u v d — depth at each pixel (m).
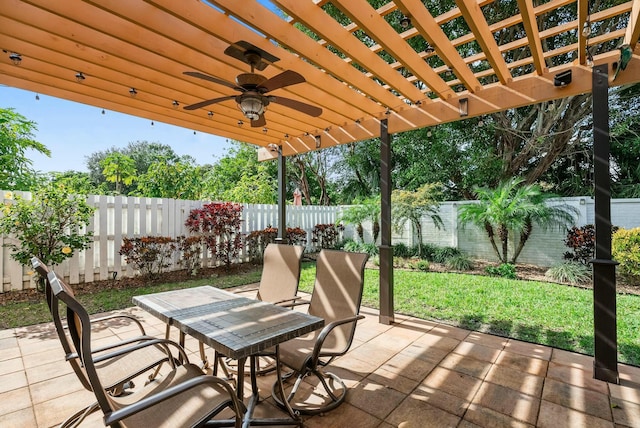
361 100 3.90
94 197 5.71
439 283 6.25
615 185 9.22
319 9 2.38
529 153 9.02
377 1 6.10
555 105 7.72
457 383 2.61
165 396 1.32
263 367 2.95
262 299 3.33
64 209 5.04
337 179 13.73
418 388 2.54
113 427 1.25
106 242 5.86
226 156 13.74
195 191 9.62
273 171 13.13
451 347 3.32
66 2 2.16
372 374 2.76
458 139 9.57
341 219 9.89
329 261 2.98
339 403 2.31
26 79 3.09
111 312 4.38
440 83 3.38
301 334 1.91
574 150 9.23
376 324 4.04
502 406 2.29
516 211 7.23
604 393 2.45
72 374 2.71
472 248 8.64
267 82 2.56
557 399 2.38
